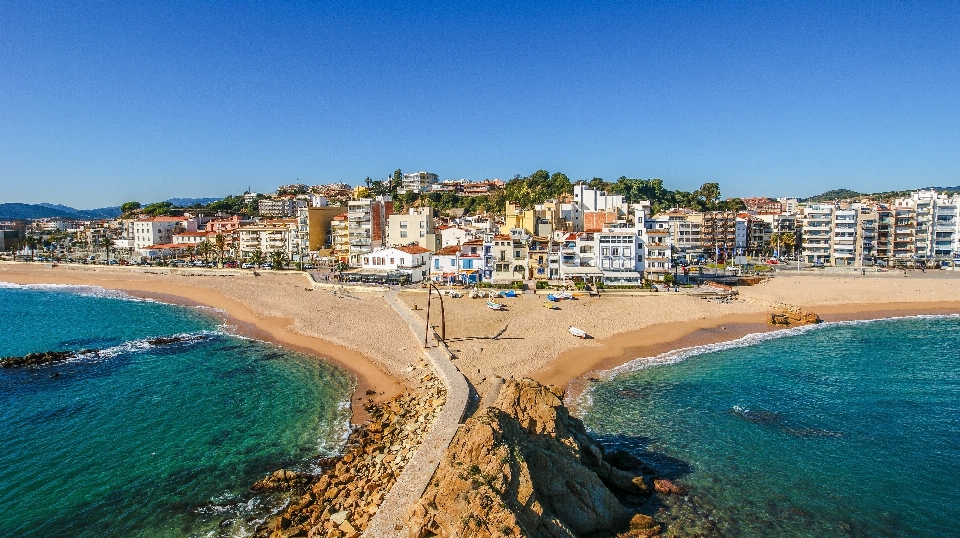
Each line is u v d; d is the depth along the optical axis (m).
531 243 126.94
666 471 43.69
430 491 32.78
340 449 46.44
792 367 69.19
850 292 112.75
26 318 102.19
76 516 37.47
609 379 64.00
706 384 62.75
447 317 88.19
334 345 77.44
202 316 102.06
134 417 53.62
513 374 63.00
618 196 186.12
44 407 56.16
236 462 44.56
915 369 68.38
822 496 40.31
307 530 34.34
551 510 34.12
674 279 121.62
